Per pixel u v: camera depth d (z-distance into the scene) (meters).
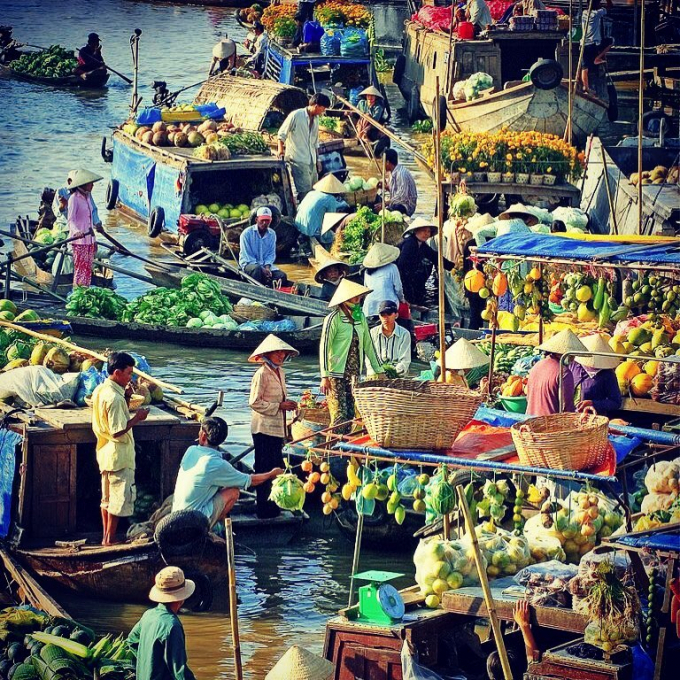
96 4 103.69
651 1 64.69
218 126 46.53
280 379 23.77
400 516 18.19
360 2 73.69
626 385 24.06
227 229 41.38
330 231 41.72
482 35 54.53
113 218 47.72
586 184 42.19
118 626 20.62
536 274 22.97
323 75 61.56
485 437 18.05
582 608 16.19
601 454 16.70
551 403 21.42
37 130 61.72
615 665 15.73
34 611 18.95
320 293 37.06
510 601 16.86
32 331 25.75
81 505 23.78
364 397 17.31
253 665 19.17
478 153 42.34
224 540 21.27
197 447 21.69
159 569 20.81
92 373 23.78
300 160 44.50
